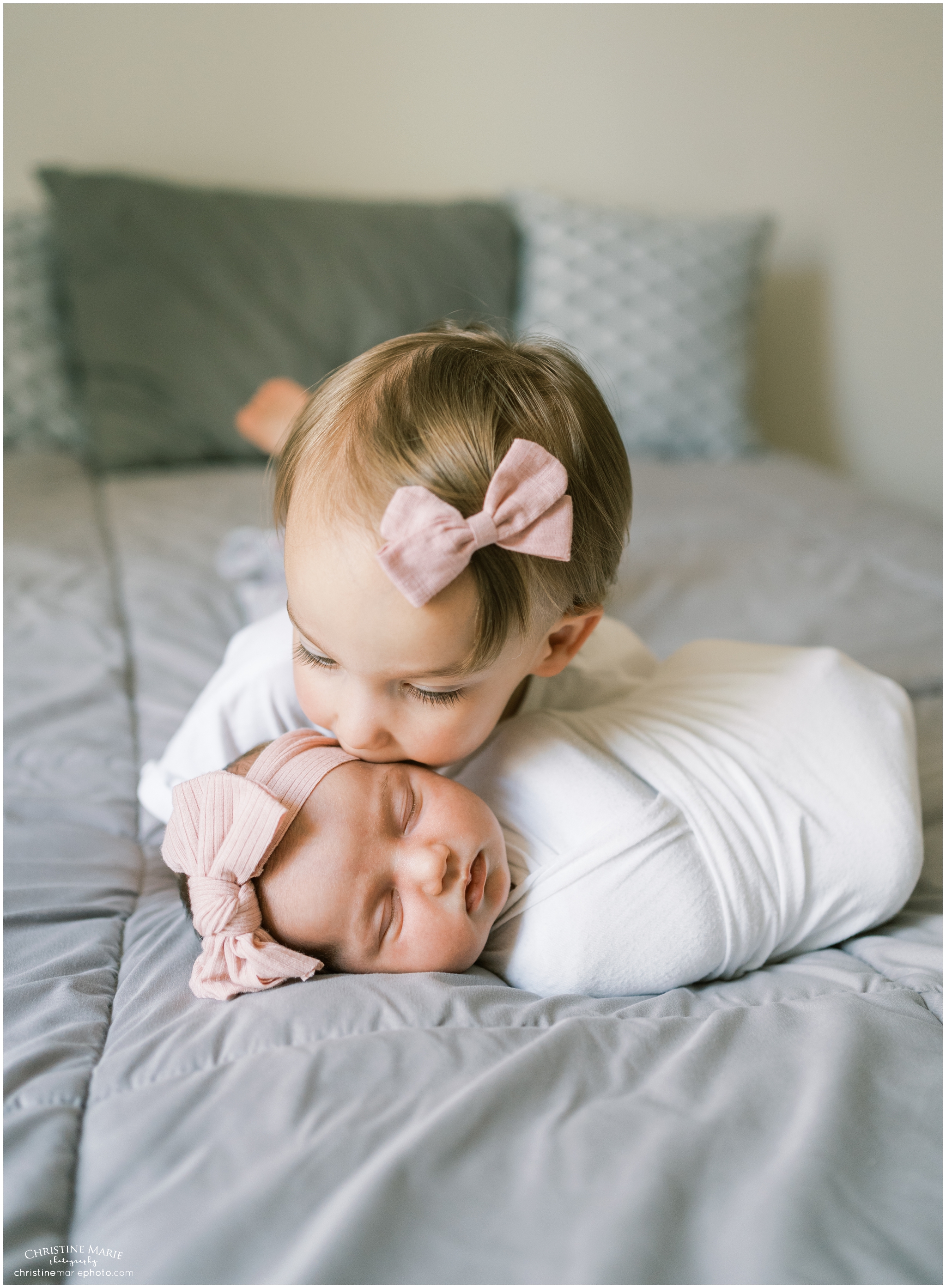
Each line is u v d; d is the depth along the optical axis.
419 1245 0.47
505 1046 0.62
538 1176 0.51
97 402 2.14
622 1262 0.46
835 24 2.80
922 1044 0.64
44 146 2.37
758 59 2.79
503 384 0.75
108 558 1.60
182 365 2.19
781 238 2.97
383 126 2.61
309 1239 0.47
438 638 0.68
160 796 0.91
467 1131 0.53
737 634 1.40
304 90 2.52
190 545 1.64
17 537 1.65
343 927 0.70
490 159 2.71
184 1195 0.50
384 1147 0.53
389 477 0.69
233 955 0.68
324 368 2.28
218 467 2.23
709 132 2.83
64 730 1.08
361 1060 0.59
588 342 2.47
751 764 0.82
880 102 2.89
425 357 0.76
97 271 2.15
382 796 0.73
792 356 3.08
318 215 2.34
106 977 0.72
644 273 2.49
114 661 1.24
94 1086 0.59
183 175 2.48
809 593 1.55
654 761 0.80
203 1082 0.57
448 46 2.59
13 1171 0.52
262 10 2.44
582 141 2.76
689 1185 0.51
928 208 3.00
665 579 1.58
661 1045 0.63
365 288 2.31
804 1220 0.49
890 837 0.80
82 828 0.92
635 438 2.51
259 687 0.89
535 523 0.69
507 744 0.83
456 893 0.71
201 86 2.44
